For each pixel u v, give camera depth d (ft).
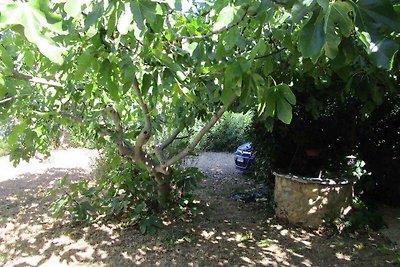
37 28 3.07
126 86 5.44
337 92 16.15
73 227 15.76
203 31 8.64
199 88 10.13
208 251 13.60
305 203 15.98
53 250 13.56
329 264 12.70
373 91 8.79
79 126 15.64
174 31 7.36
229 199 20.33
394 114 19.30
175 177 17.29
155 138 16.67
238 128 39.37
